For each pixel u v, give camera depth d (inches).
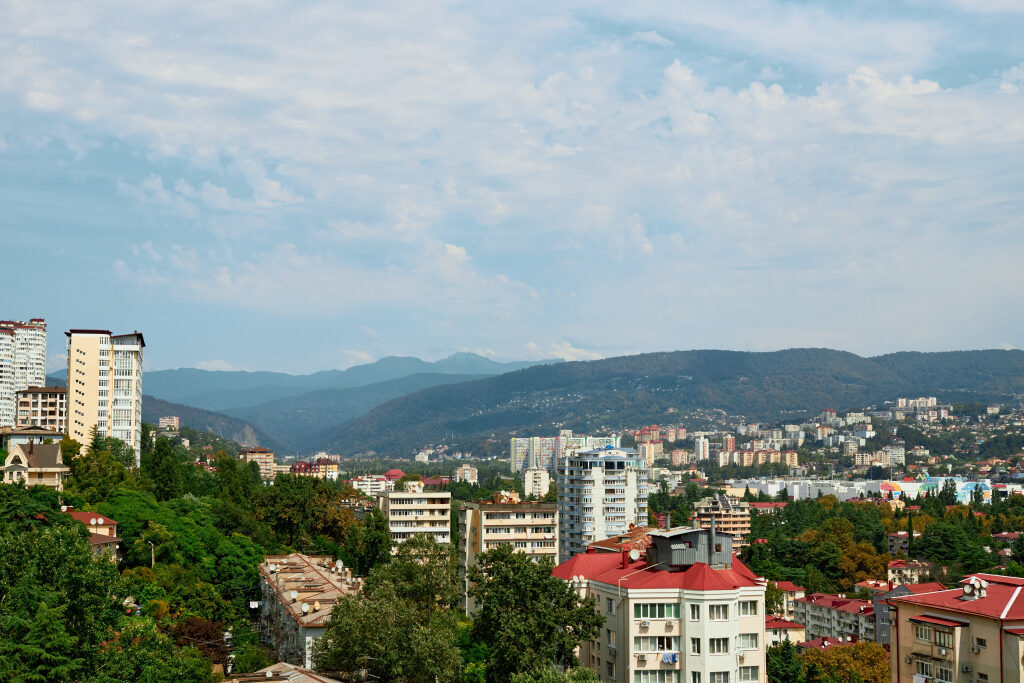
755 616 4648.1
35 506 5083.7
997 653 4013.3
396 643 4394.7
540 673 4065.0
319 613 5511.8
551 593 4562.0
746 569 5022.1
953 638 4197.8
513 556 4633.4
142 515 7303.2
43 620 3152.1
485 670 4618.6
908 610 4510.3
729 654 4510.3
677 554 4813.0
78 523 5265.8
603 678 4795.8
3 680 2997.0
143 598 5792.3
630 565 5088.6
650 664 4532.5
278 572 6939.0
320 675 4347.9
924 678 4362.7
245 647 5930.1
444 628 4527.6
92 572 3516.2
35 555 3479.3
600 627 4621.1
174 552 7204.7
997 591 4256.9
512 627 4389.8
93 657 3344.0
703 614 4510.3
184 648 4950.8
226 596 7416.3
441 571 4945.9
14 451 7829.7
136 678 3609.7
